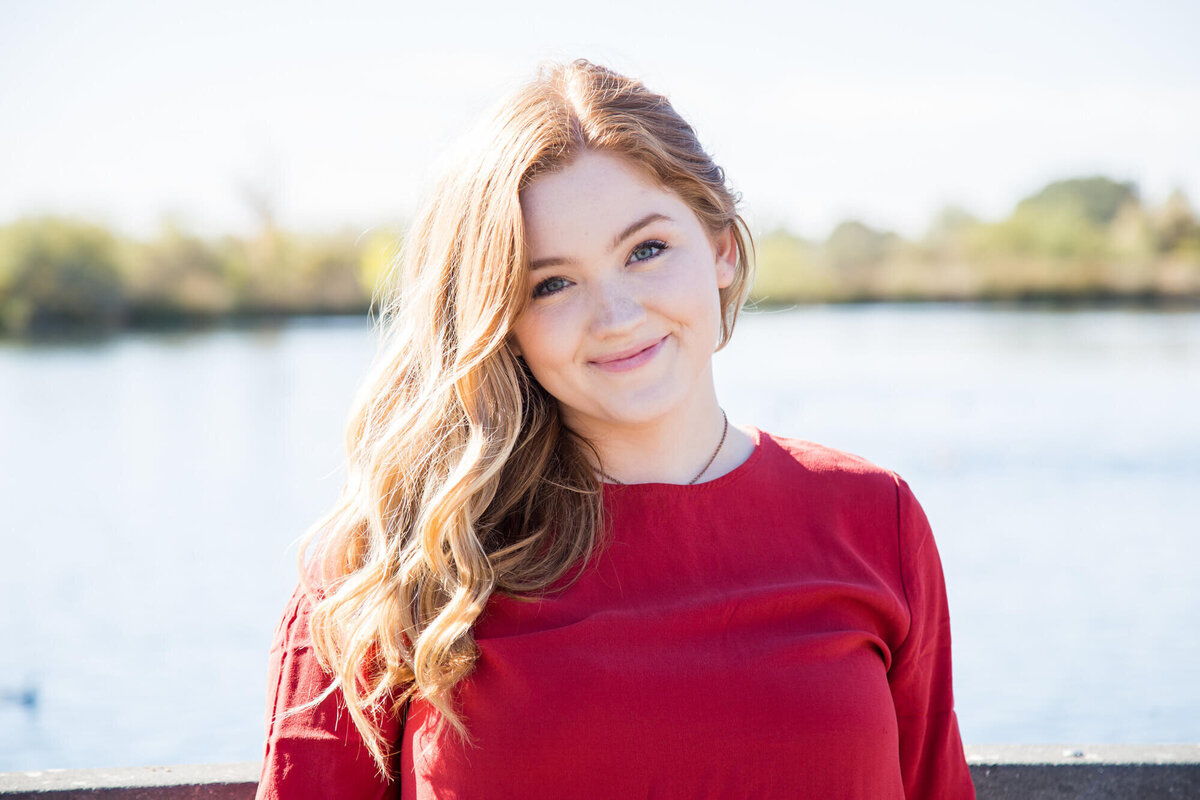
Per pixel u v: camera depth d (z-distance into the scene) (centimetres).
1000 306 4175
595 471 164
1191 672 576
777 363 2155
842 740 145
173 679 605
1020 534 909
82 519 1056
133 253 3906
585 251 150
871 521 167
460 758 145
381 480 161
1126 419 1487
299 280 4059
